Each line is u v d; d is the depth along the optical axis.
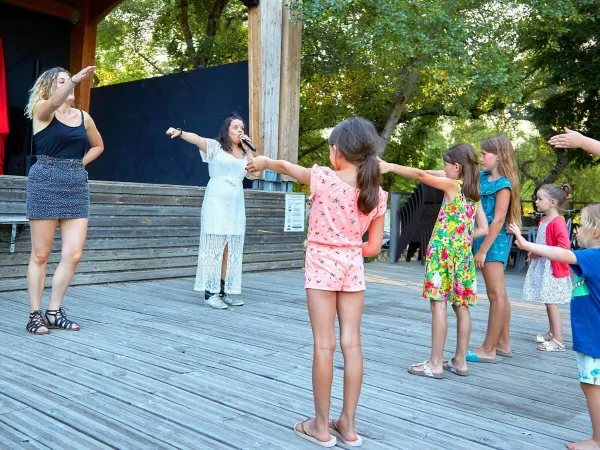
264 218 7.30
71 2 10.54
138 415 2.38
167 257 6.24
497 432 2.43
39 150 3.67
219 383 2.85
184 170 9.37
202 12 15.13
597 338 2.17
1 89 8.78
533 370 3.44
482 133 20.56
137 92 10.08
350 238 2.22
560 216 4.01
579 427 2.53
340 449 2.18
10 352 3.20
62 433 2.16
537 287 4.02
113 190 5.68
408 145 16.92
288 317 4.55
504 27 11.27
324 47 13.36
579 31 10.44
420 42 9.21
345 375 2.23
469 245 3.21
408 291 6.38
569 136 2.39
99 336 3.68
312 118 15.40
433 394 2.88
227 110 8.66
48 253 3.74
